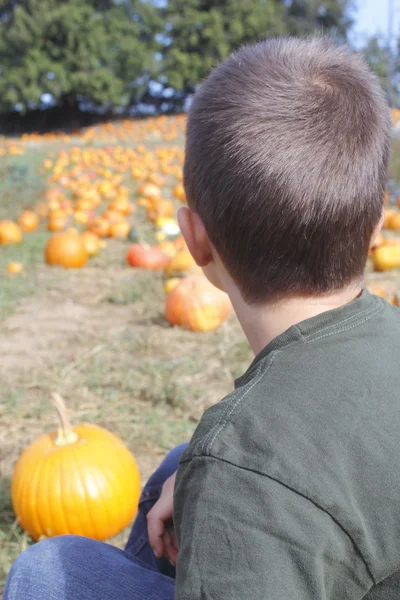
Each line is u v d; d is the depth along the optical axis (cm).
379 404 117
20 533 306
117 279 770
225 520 105
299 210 120
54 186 1611
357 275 129
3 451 370
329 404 115
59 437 318
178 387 432
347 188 122
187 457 116
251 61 138
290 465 108
